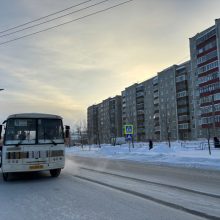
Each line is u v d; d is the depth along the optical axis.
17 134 12.07
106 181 11.84
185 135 92.44
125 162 22.69
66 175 14.10
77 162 23.22
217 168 16.03
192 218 6.27
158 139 106.25
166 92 102.25
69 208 7.30
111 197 8.58
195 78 80.75
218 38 70.38
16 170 11.79
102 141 156.00
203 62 74.94
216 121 69.75
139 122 121.94
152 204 7.60
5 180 12.42
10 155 11.80
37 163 12.06
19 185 11.20
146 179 12.27
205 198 8.23
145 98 120.19
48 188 10.37
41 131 12.40
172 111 98.94
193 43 82.00
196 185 10.46
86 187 10.43
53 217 6.52
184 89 93.38
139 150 36.41
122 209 7.12
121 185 10.73
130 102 129.88
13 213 6.96
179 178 12.40
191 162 19.70
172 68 99.12
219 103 69.38
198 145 44.25
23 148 11.97
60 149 12.62
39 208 7.38
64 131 13.14
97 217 6.44
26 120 12.33
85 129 112.31
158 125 106.75
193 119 90.06
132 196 8.66
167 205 7.46
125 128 36.09
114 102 147.50
